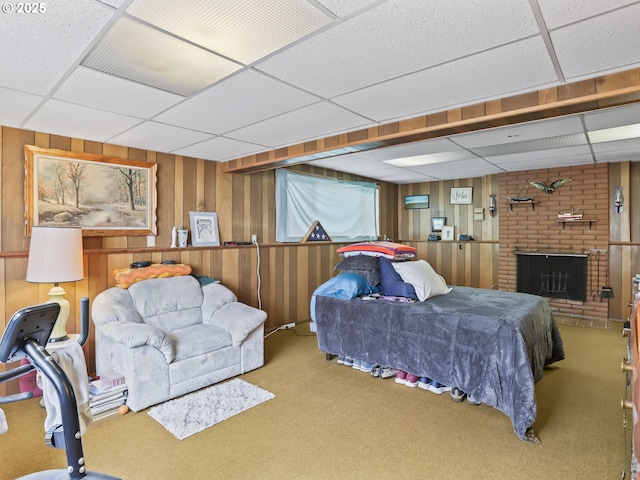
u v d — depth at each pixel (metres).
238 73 2.04
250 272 4.56
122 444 2.22
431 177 6.27
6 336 1.13
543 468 1.99
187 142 3.46
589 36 1.67
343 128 3.11
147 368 2.65
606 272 5.04
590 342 4.17
